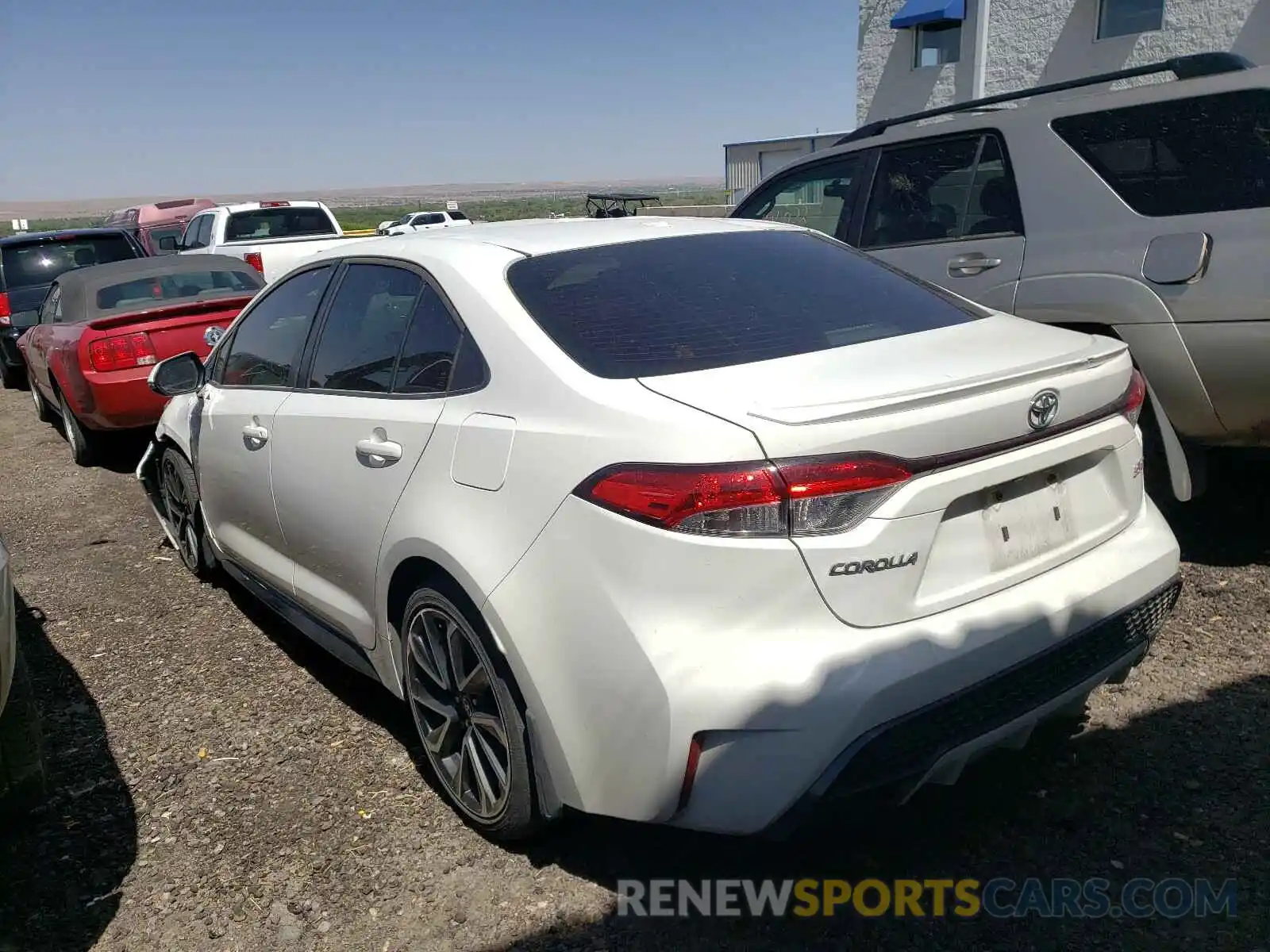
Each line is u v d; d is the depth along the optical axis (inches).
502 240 125.3
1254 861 101.3
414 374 118.6
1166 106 161.3
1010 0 773.3
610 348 102.7
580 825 113.3
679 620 87.4
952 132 190.7
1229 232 152.3
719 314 110.1
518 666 98.0
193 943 100.6
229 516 165.8
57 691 157.9
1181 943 91.9
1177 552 111.6
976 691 89.9
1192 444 165.8
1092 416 103.3
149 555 223.9
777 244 132.4
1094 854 104.3
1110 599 101.5
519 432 100.1
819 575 85.4
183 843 116.7
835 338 108.0
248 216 576.4
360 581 125.1
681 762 87.7
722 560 85.5
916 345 106.2
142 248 516.7
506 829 107.6
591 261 118.7
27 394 492.4
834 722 84.4
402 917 102.0
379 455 117.9
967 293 184.2
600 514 90.9
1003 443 94.1
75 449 317.7
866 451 85.9
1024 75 776.3
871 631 87.5
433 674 115.1
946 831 109.5
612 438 91.9
